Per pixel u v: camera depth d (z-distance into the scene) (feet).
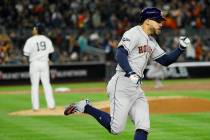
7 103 154.61
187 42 66.90
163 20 66.74
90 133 96.84
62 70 240.32
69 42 253.24
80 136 93.66
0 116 123.24
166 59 67.97
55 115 123.13
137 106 67.26
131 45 64.95
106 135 94.48
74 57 250.16
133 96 66.80
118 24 263.90
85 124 108.17
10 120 115.96
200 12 284.61
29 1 266.57
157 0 286.05
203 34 274.77
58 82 239.50
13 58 238.89
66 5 271.28
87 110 70.95
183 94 177.99
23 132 98.73
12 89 210.59
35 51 127.34
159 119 114.73
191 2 289.12
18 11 261.24
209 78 259.60
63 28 261.44
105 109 126.82
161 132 97.50
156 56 68.03
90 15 270.05
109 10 274.98
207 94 178.19
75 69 242.99
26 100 163.43
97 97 169.89
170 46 256.52
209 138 90.84
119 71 67.05
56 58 245.65
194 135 94.02
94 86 219.00
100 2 277.44
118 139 90.58
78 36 257.75
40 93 185.37
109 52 242.17
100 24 268.82
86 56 253.65
